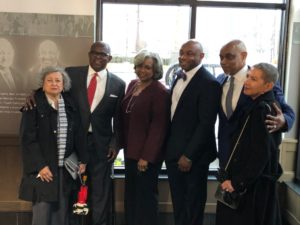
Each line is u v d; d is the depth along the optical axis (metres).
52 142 2.40
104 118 2.69
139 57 2.55
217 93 2.45
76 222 2.76
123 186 3.20
